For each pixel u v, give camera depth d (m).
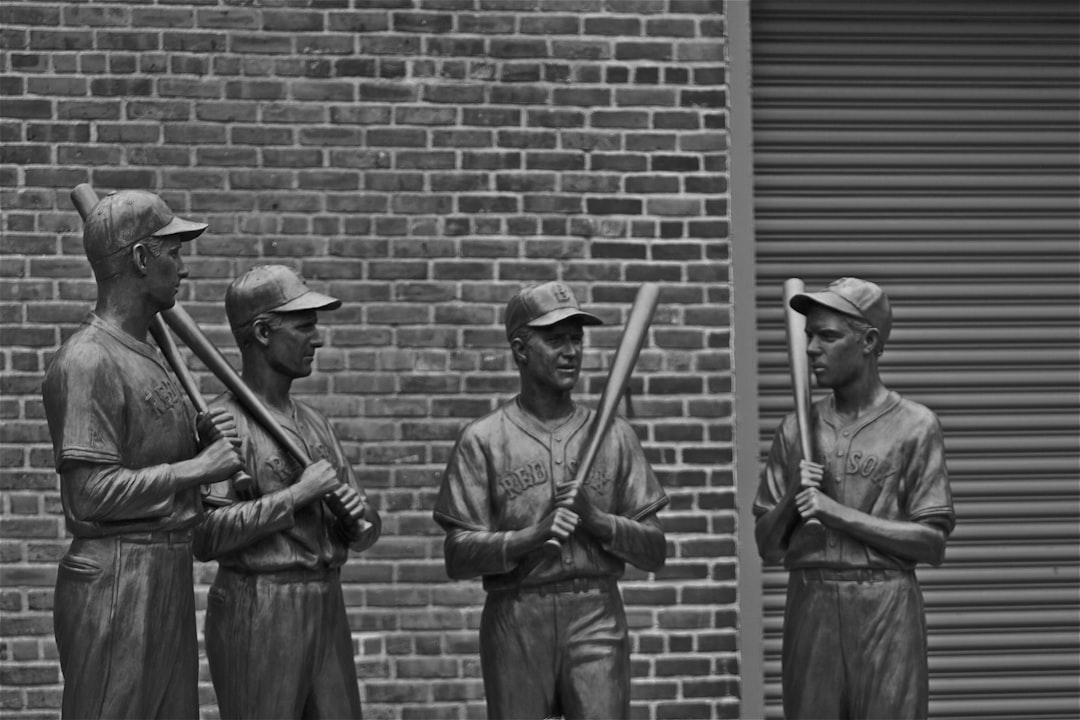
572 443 7.12
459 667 8.77
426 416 8.88
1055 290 9.61
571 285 8.99
